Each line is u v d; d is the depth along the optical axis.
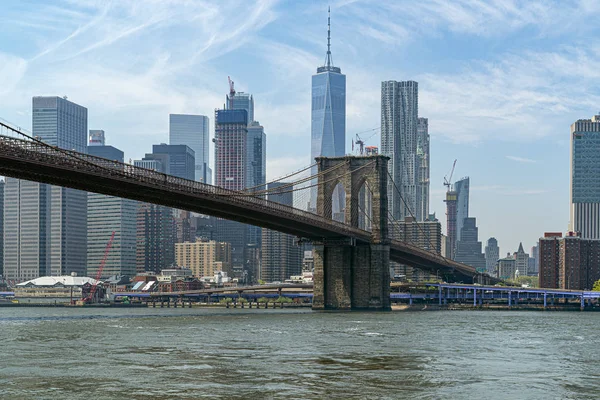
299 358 83.44
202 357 83.69
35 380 67.06
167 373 71.19
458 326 147.50
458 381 68.12
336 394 61.09
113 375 69.75
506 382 68.12
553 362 83.19
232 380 67.25
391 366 77.38
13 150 130.00
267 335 115.25
